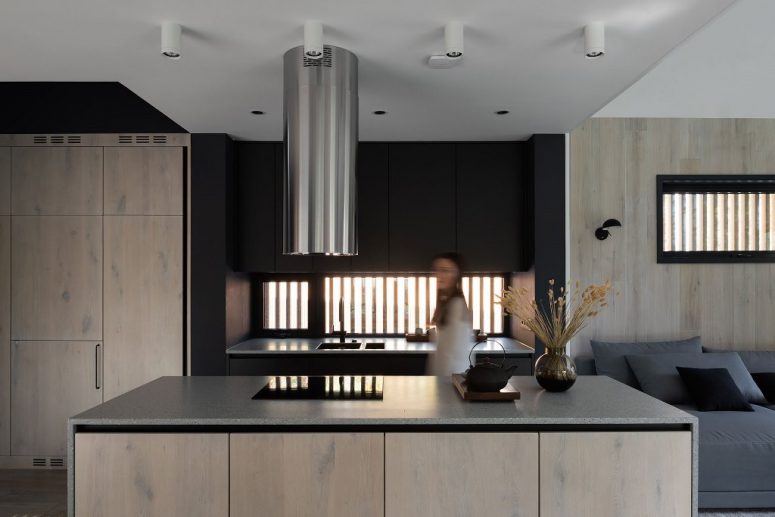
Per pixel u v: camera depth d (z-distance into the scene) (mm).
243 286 4820
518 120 4000
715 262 4953
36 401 4332
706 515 3467
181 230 4344
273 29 2492
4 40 2590
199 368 4297
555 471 2223
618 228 4945
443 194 4609
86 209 4348
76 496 2225
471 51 2760
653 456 2232
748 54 4910
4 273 4340
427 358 4285
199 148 4332
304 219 2676
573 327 2697
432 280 5133
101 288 4332
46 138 4352
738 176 4961
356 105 2789
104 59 2822
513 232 4602
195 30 2494
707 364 4383
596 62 2900
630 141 4969
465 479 2219
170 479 2217
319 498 2213
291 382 2928
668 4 2289
